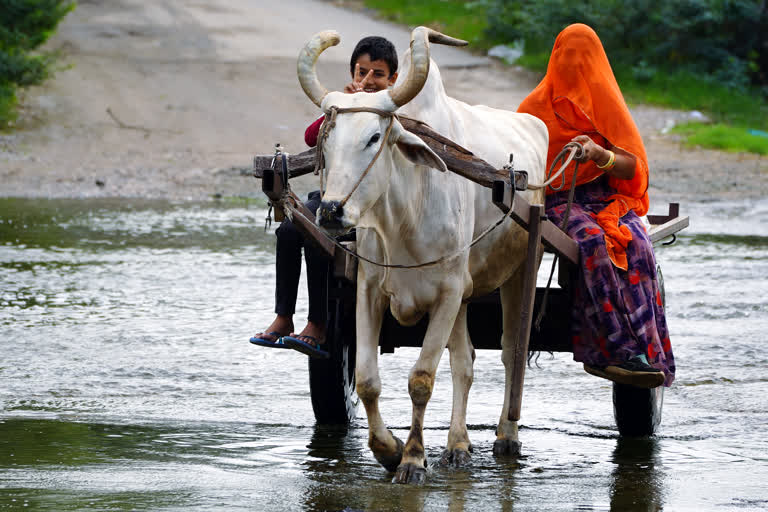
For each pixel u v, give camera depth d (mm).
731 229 49125
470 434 19938
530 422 20844
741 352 26734
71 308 30562
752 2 97562
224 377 23859
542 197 19859
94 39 87375
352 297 18719
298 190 56281
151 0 102375
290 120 72688
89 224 46656
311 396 20016
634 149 19609
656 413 19719
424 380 16641
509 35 95500
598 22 91812
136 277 35469
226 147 67000
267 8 103250
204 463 17438
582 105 20062
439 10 104312
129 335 27516
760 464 17828
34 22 73625
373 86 17625
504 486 16391
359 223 15492
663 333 18703
